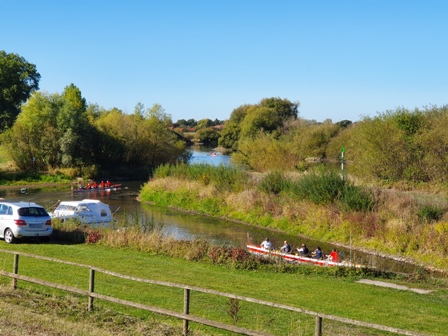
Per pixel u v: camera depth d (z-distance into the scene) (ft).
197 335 35.58
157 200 163.63
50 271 56.08
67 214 108.37
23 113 239.30
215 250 71.87
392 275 67.36
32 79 295.28
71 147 232.12
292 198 126.93
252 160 207.10
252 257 69.72
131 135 259.39
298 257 83.76
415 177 140.97
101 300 44.73
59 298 43.80
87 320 38.09
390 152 145.38
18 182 212.43
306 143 258.16
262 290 53.93
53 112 238.07
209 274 61.00
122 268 61.16
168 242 77.30
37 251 69.21
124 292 48.73
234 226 124.16
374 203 110.83
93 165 235.81
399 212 103.45
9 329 34.30
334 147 246.68
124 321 38.50
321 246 102.01
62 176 225.97
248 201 135.33
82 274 55.77
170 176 178.29
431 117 149.38
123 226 92.12
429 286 61.21
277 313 44.75
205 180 161.07
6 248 70.28
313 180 124.26
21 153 230.89
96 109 312.91
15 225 74.49
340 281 61.77
